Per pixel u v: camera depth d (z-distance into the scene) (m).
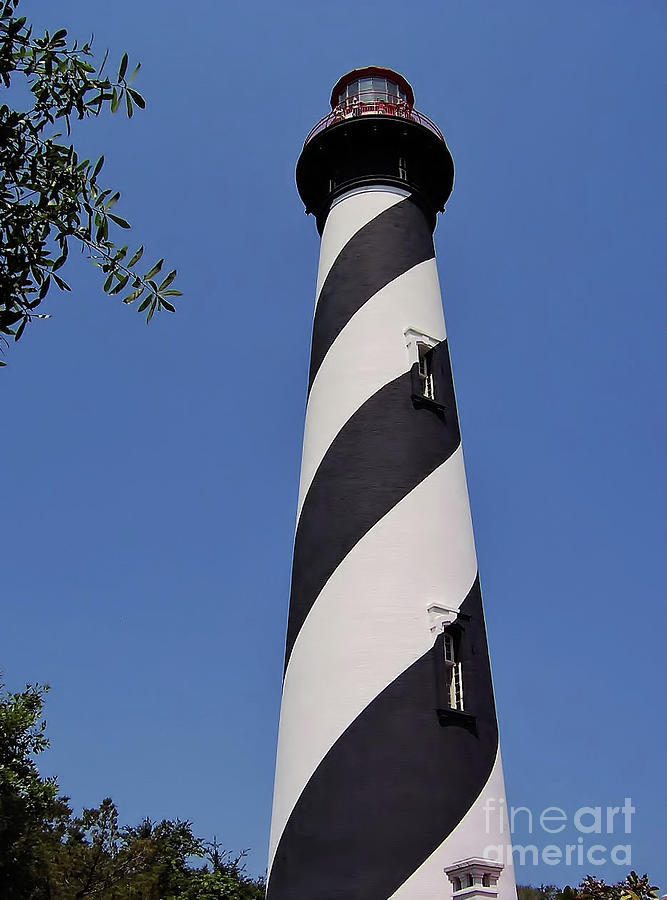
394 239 22.22
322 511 19.00
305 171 24.41
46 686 28.91
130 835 36.03
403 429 19.53
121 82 8.88
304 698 17.25
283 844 16.27
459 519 19.23
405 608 17.44
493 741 17.14
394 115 23.59
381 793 15.66
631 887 15.66
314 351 21.72
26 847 26.17
